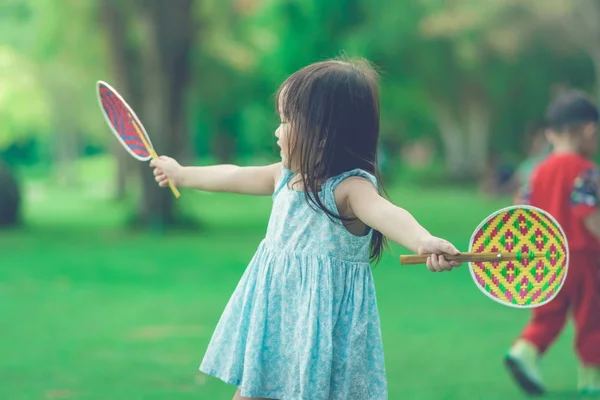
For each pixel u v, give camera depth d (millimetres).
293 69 50531
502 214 4992
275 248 5430
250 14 44656
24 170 111062
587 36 43812
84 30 40000
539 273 4930
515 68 55594
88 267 20562
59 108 63719
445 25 49000
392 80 54250
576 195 9039
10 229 31562
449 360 10898
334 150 5289
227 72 48469
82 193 60312
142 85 33094
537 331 9117
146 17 29469
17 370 10297
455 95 62406
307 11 49875
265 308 5348
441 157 88625
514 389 9383
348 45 49781
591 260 9062
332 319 5234
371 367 5379
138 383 9664
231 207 45562
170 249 24688
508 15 48406
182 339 12203
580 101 9375
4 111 65500
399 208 5117
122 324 13352
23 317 13969
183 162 30438
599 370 9133
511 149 71250
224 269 20094
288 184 5449
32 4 44781
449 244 4859
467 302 15578
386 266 20828
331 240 5289
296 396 5230
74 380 9781
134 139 6289
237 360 5406
